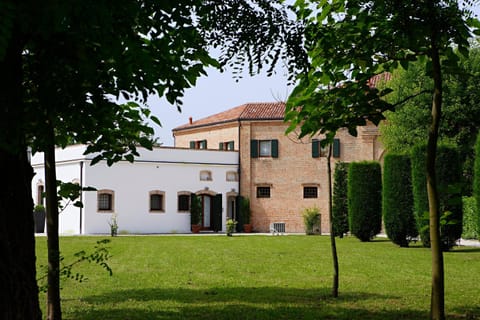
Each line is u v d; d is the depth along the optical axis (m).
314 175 36.53
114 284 11.59
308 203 36.62
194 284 11.66
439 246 6.77
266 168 37.28
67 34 4.45
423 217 7.00
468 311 8.71
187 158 36.00
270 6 5.12
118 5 4.31
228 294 10.35
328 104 7.14
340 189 28.14
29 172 5.09
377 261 16.12
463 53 6.33
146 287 11.23
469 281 12.02
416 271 13.78
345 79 7.12
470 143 30.88
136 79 5.23
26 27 3.95
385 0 6.01
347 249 20.58
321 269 14.23
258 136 37.53
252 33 5.10
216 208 36.72
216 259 16.75
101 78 5.16
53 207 6.92
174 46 5.16
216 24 5.15
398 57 7.02
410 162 21.83
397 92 32.88
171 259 16.75
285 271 13.84
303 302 9.52
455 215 19.73
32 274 4.97
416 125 32.94
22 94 4.64
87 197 32.69
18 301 4.76
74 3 3.89
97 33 4.43
